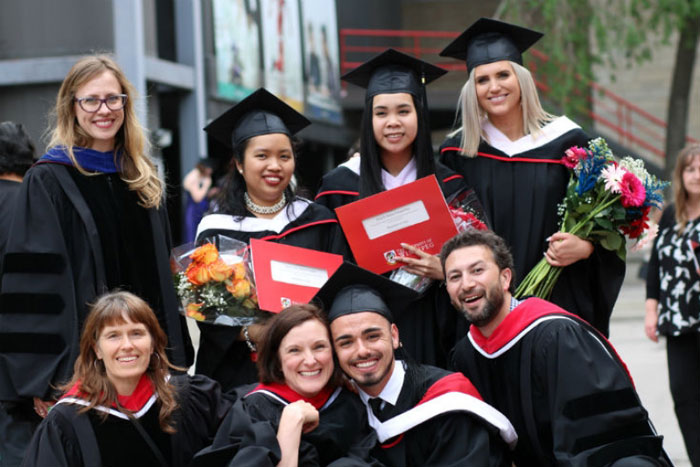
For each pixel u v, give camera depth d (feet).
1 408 15.31
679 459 18.65
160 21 42.70
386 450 11.98
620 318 38.11
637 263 55.57
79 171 13.26
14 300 12.90
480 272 11.94
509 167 14.61
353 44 63.98
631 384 11.98
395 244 13.85
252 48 47.65
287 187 14.47
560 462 11.43
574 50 52.85
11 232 13.10
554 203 14.48
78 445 11.46
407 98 14.14
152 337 11.78
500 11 54.39
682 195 18.12
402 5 78.48
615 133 64.90
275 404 11.88
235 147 14.14
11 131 15.72
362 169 14.40
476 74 14.71
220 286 13.44
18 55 35.99
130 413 11.65
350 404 12.08
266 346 11.92
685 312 17.70
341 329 11.85
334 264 13.61
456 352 13.03
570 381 11.64
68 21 35.76
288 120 14.48
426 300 14.26
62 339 12.85
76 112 13.24
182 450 11.96
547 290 14.14
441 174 14.48
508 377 12.30
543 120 14.99
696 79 64.90
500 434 12.12
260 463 10.85
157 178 13.99
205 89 43.75
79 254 13.12
